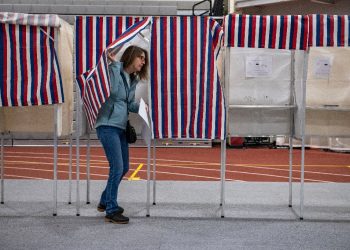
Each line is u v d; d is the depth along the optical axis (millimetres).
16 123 5664
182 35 5141
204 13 16125
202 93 5176
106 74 4824
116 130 5070
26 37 5102
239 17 5172
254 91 5555
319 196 6793
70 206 5957
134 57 5082
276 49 5520
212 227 4992
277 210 5844
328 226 5082
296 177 8898
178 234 4707
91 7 16797
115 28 5438
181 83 5172
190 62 5156
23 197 6523
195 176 8992
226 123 5438
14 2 17484
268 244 4398
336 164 11039
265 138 15484
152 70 5160
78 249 4195
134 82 5238
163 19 5125
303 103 5262
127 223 5105
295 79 5590
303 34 5188
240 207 6008
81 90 5188
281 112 5719
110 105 5039
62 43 5375
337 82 5559
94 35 5430
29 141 15758
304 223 5203
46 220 5223
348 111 5730
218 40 5180
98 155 13117
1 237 4559
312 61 5570
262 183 7945
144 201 6309
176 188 7359
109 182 5121
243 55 5508
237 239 4555
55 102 5172
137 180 8211
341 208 6004
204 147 15547
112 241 4445
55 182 5418
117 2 17469
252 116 5688
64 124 5543
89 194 6512
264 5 15539
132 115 6180
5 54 5094
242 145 15406
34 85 5121
